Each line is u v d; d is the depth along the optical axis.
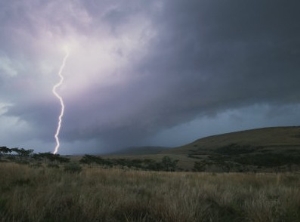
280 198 8.49
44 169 16.23
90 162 75.69
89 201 6.90
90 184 11.44
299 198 8.38
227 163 113.81
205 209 7.02
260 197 8.01
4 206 6.43
